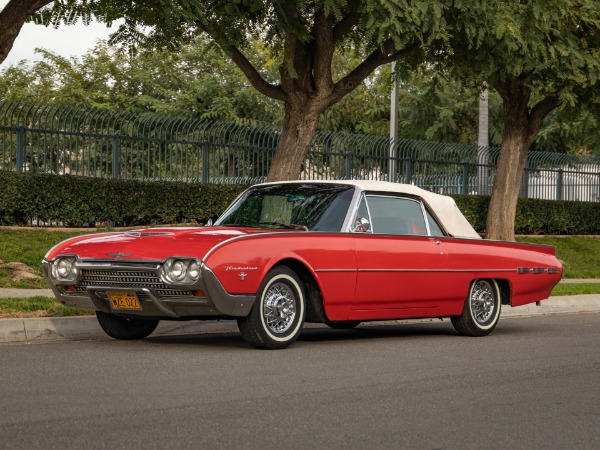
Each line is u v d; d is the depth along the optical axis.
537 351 10.24
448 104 49.00
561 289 19.05
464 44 18.62
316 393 7.10
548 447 5.55
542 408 6.79
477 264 11.73
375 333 12.40
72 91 41.16
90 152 20.86
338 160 25.80
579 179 34.12
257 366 8.41
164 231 9.77
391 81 22.06
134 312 9.48
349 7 17.19
